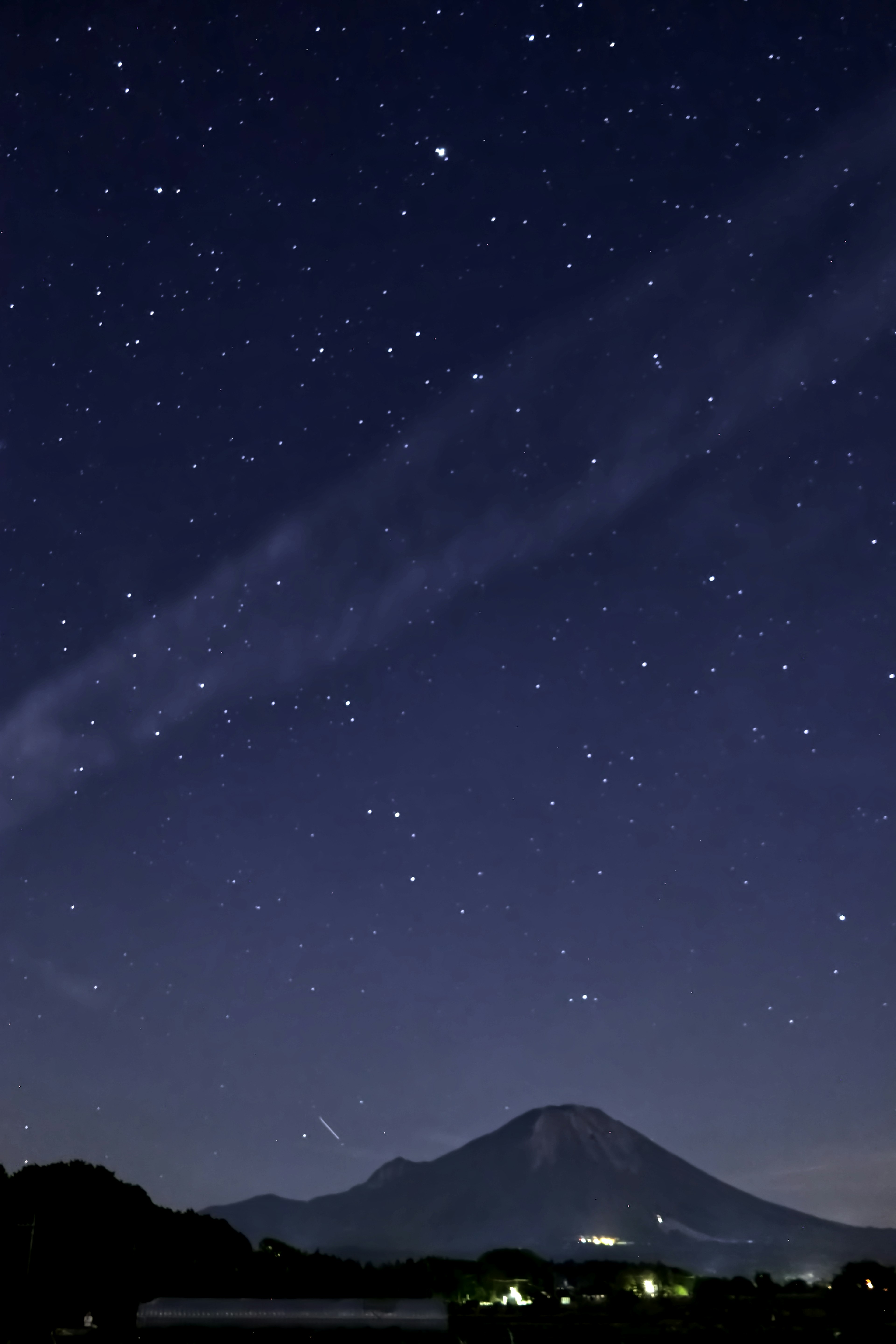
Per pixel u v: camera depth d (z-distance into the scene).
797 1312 66.19
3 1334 40.12
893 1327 53.97
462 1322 55.47
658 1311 71.88
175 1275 60.00
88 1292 52.28
